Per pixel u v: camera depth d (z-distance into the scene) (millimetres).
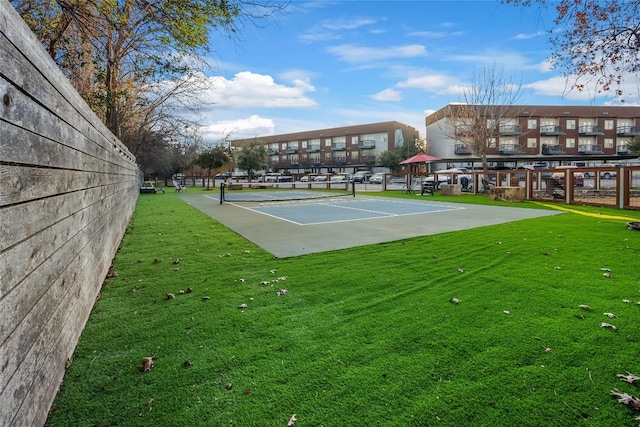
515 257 5066
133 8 6469
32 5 5141
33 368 1721
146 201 17188
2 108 1427
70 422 1854
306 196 19281
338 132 64062
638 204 11844
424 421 1841
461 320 3018
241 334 2818
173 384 2174
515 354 2457
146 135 18625
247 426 1827
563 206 12594
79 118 2961
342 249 5711
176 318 3135
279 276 4320
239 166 42500
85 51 7004
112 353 2545
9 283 1460
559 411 1896
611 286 3779
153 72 8711
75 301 2654
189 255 5488
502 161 45344
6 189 1452
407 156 51406
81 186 2971
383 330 2857
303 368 2334
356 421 1851
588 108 46688
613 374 2205
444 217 9641
